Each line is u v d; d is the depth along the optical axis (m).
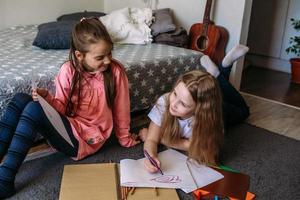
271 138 1.90
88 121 1.57
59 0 2.96
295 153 1.75
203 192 1.29
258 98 2.64
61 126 1.44
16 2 2.69
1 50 1.98
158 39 2.55
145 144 1.55
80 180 1.34
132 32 2.46
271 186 1.44
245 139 1.86
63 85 1.50
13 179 1.29
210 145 1.49
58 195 1.29
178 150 1.59
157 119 1.56
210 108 1.44
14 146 1.30
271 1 3.42
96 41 1.40
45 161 1.52
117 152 1.62
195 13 2.72
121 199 1.23
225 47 2.59
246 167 1.57
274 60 3.57
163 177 1.36
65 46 2.09
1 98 1.45
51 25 2.20
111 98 1.58
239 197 1.28
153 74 1.98
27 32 2.49
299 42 3.28
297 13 3.29
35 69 1.65
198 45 2.62
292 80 3.15
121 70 1.61
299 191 1.42
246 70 3.49
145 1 3.03
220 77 2.02
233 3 2.49
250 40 3.66
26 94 1.44
